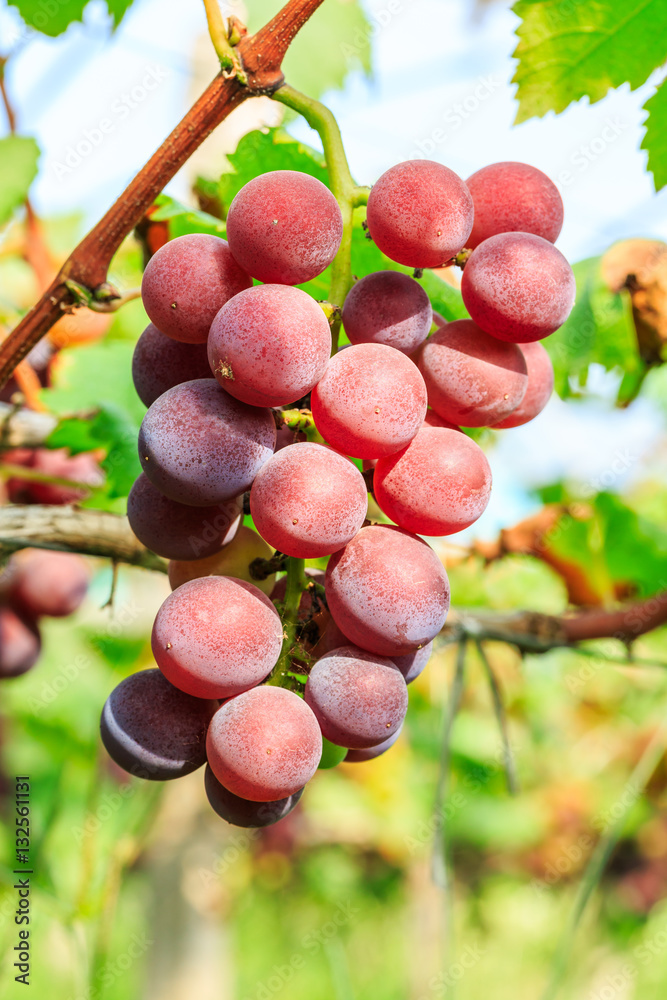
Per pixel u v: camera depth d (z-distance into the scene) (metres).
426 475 0.33
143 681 0.34
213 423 0.32
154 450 0.32
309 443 0.33
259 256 0.32
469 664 0.94
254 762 0.32
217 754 0.32
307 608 0.35
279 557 0.35
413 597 0.32
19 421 0.51
